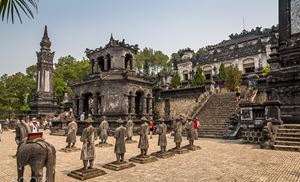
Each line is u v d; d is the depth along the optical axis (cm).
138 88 2683
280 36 2217
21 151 578
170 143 1692
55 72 5812
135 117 2581
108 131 2306
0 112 5362
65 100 4516
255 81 2619
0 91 5350
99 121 2420
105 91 2538
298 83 1928
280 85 2042
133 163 1021
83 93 2758
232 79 3819
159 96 3391
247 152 1297
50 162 559
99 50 2809
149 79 2912
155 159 1096
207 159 1112
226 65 5931
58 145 1681
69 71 5719
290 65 2077
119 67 2661
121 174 855
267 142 1430
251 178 783
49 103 4416
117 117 2466
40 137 604
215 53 6381
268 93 2280
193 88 3114
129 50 2783
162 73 7112
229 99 2689
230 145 1588
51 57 4619
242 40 6631
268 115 1594
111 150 1424
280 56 2156
